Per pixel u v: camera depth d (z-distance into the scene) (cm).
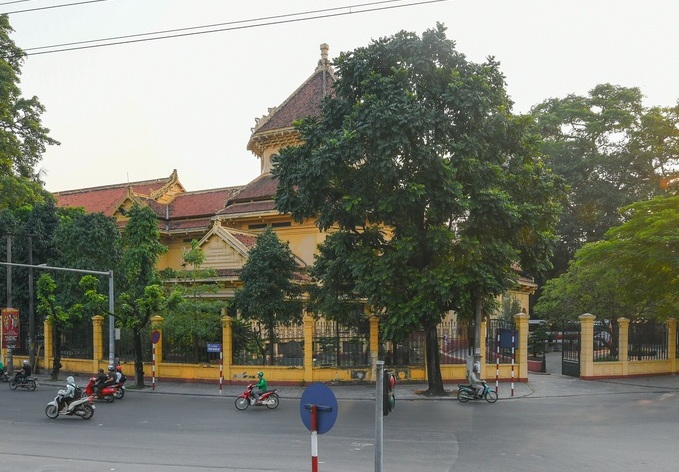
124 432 1811
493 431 1784
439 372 2661
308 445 1603
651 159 5566
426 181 2319
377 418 845
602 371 3241
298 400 2578
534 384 3044
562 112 5991
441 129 2305
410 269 2466
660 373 3394
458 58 2434
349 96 2547
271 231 3306
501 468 1329
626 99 5856
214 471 1318
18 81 4691
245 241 4125
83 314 3700
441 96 2347
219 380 3078
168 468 1345
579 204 5691
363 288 2478
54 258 4122
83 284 3091
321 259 3008
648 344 3403
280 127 4400
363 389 2847
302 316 3272
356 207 2342
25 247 4103
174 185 5312
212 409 2311
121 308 3083
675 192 5334
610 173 5731
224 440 1678
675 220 2933
